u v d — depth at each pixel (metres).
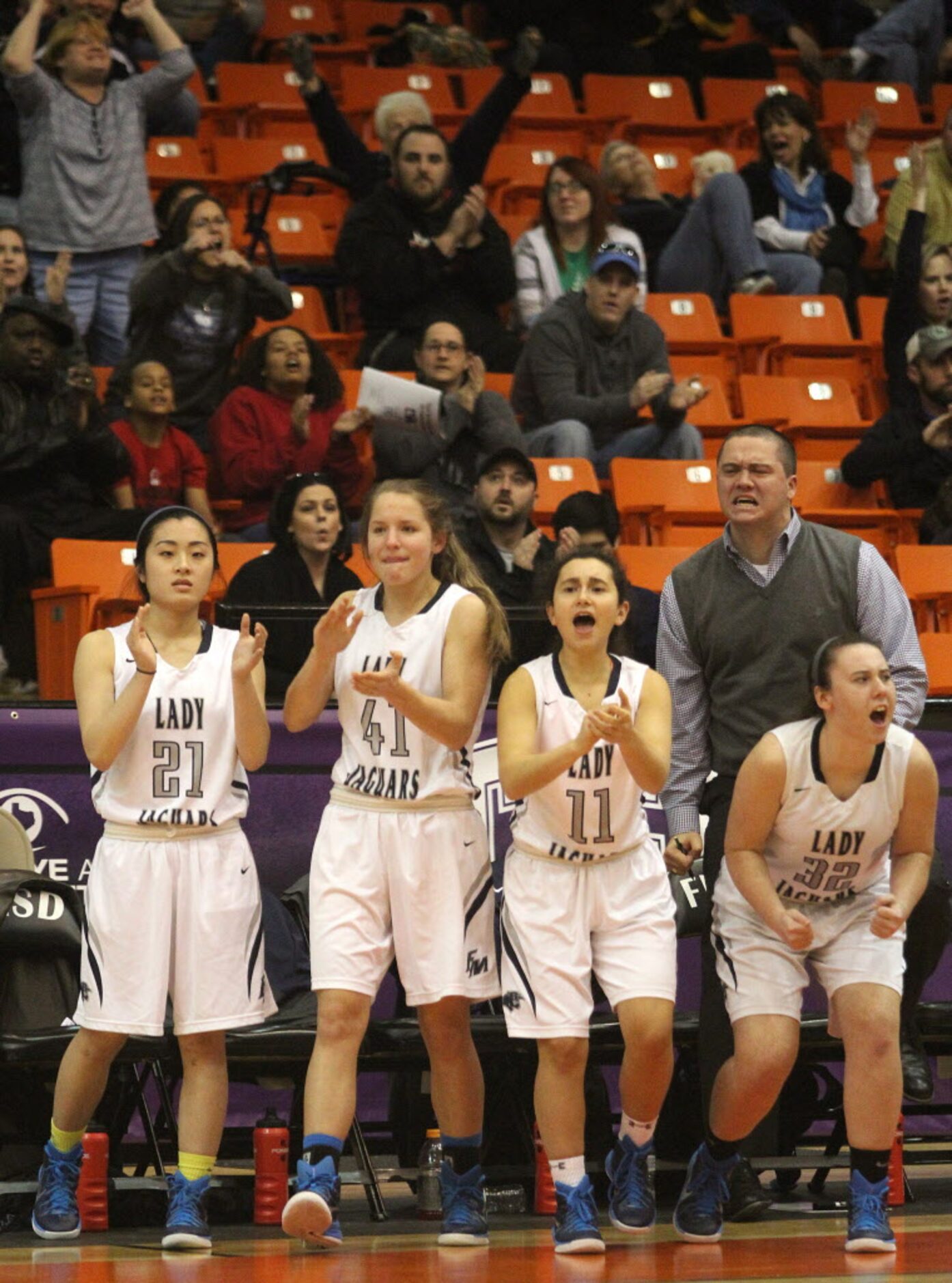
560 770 11.88
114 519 21.83
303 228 30.86
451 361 23.69
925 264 28.19
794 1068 15.47
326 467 23.38
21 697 20.14
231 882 12.71
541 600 13.05
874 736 11.86
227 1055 13.56
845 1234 12.92
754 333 29.67
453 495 23.30
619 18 38.53
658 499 24.55
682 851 13.53
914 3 39.97
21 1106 14.34
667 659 13.84
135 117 27.91
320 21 37.78
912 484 25.66
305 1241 11.96
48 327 22.12
